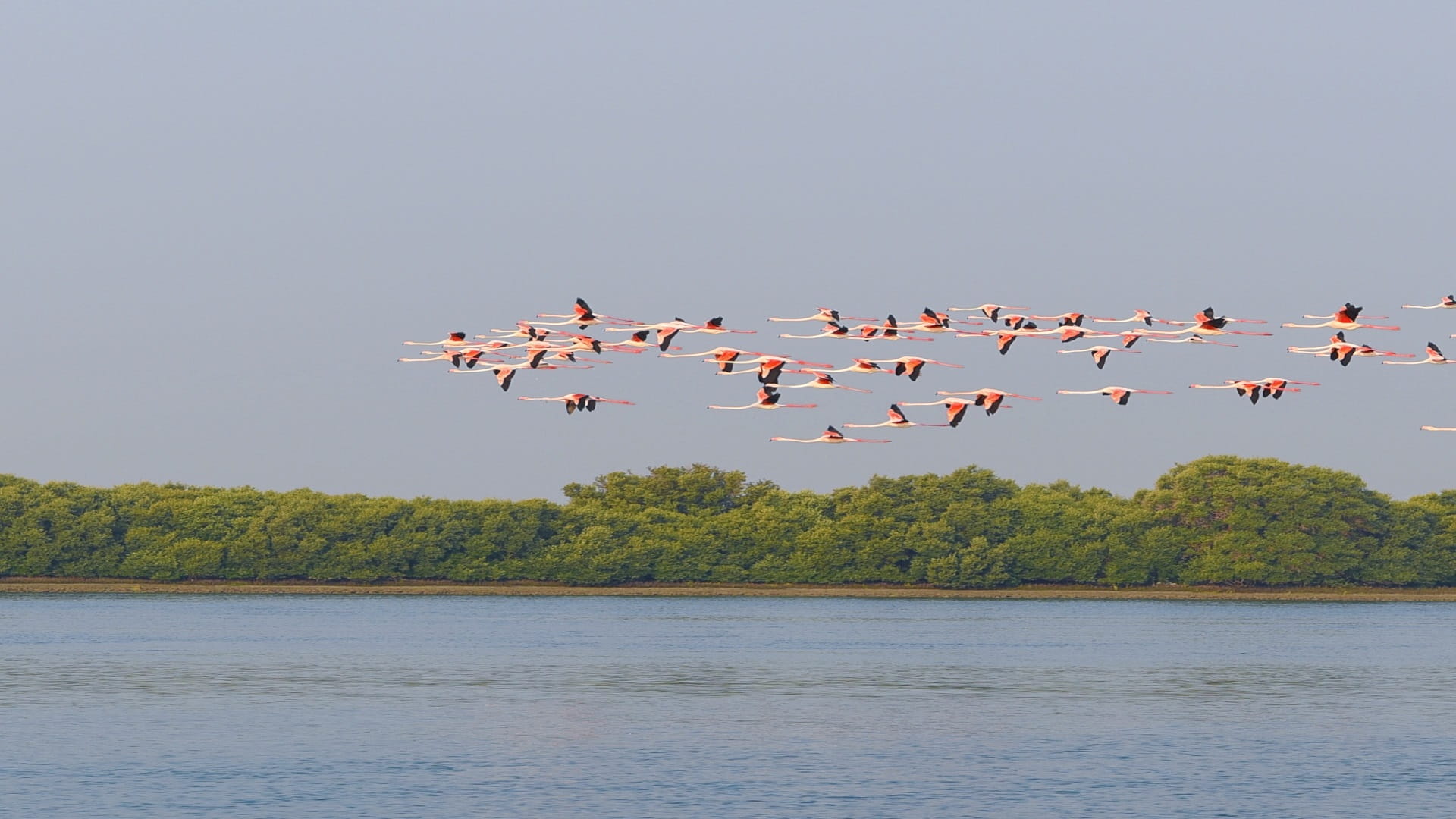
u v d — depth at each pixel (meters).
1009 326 97.12
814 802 72.44
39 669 119.00
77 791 73.62
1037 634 154.50
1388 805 72.69
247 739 87.00
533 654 133.00
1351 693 109.25
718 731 90.81
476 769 79.12
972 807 71.56
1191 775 78.69
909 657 131.62
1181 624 167.25
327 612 179.00
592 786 75.19
